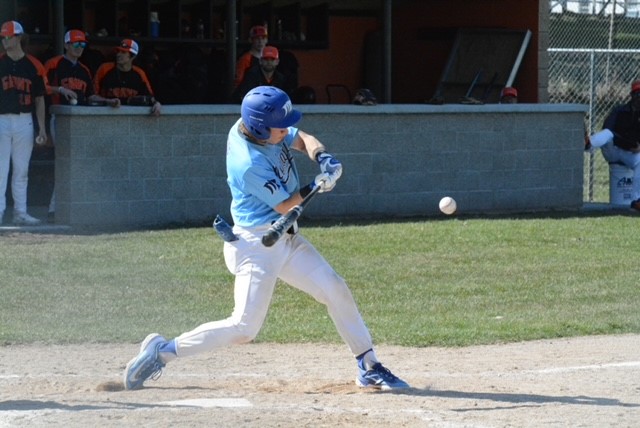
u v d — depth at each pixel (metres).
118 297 29.00
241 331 18.23
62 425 15.88
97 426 15.81
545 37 53.28
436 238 39.50
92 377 20.55
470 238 39.69
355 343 19.27
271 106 17.39
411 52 58.91
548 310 28.91
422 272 33.50
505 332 25.92
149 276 31.66
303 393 19.05
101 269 32.44
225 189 43.47
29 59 38.88
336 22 58.59
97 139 40.72
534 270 34.28
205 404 17.77
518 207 49.53
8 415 16.61
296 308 28.94
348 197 45.75
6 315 26.78
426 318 27.62
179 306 28.19
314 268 18.67
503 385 19.92
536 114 49.47
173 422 16.05
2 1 47.69
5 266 32.34
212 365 22.19
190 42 51.72
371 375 19.33
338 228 41.34
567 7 77.31
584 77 72.00
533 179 49.72
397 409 17.50
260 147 17.83
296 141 18.61
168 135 42.19
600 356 23.30
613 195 51.62
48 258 33.75
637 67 71.44
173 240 37.53
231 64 47.62
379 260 35.12
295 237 18.61
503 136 48.91
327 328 26.31
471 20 55.97
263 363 22.47
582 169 50.81
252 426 15.92
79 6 49.62
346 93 59.16
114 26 50.34
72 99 40.06
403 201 46.97
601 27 76.00
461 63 55.19
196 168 42.84
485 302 29.75
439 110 47.22
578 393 19.12
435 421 16.55
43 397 18.48
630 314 28.44
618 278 33.31
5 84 38.56
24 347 23.94
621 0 78.56
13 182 39.84
